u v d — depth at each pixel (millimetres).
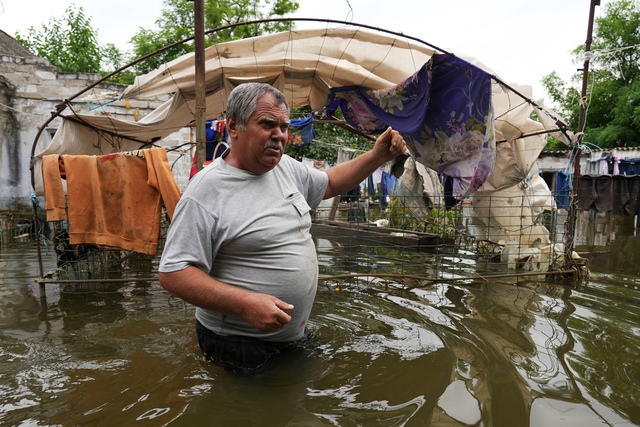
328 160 12359
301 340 2582
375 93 4883
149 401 2086
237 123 2016
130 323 3340
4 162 10531
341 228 8070
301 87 5562
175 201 3820
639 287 4625
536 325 3303
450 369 2447
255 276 2164
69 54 18344
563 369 2521
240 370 2305
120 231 3934
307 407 2008
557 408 2078
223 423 1887
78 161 3906
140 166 3846
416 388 2207
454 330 3143
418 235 6684
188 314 3551
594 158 12789
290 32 4484
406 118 4625
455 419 1940
